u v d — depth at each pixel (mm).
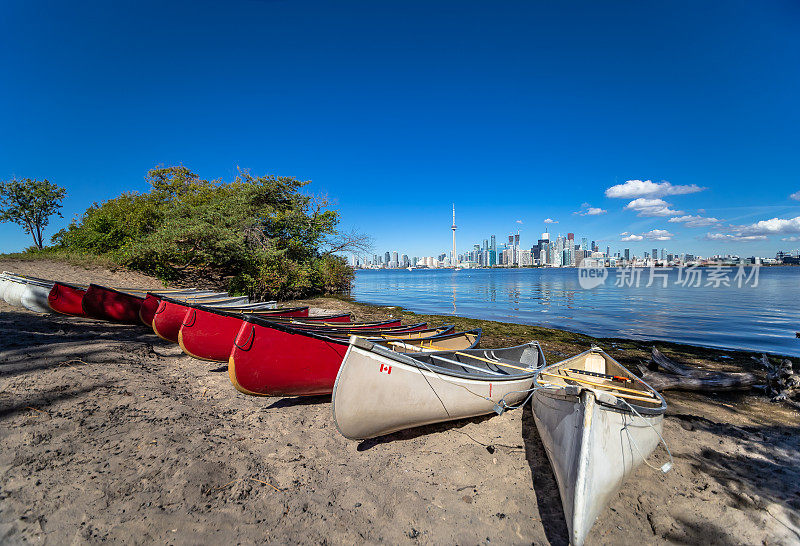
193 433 4836
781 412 6578
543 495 4070
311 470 4352
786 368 7281
